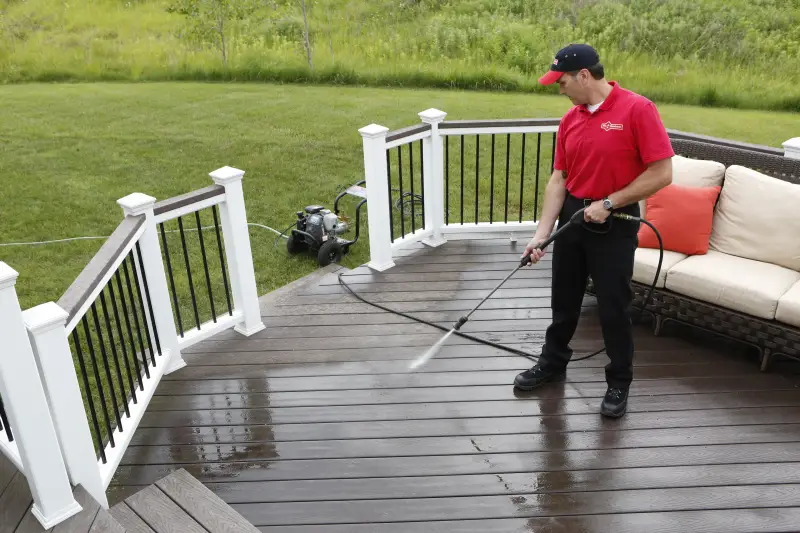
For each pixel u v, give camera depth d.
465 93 11.12
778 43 11.68
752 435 2.96
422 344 3.72
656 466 2.80
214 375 3.52
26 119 9.90
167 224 6.62
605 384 3.33
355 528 2.54
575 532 2.49
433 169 4.69
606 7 12.95
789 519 2.52
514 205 6.93
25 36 13.95
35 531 2.42
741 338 3.42
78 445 2.52
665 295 3.63
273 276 5.55
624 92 2.76
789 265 3.56
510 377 3.40
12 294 2.18
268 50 12.84
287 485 2.76
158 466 2.90
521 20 13.25
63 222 6.64
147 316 3.70
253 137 8.91
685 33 11.96
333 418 3.15
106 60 13.02
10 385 2.23
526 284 4.33
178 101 10.70
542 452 2.89
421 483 2.74
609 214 2.80
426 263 4.66
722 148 3.95
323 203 6.98
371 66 12.17
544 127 4.58
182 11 12.73
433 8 14.21
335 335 3.84
